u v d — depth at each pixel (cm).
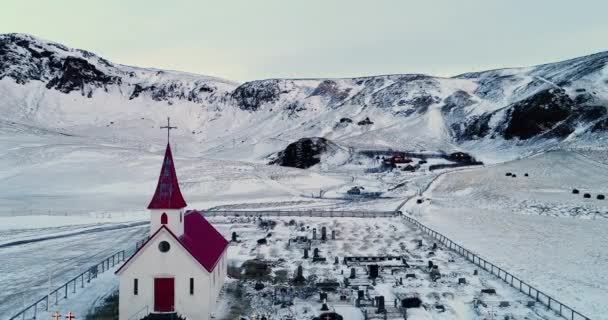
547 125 19138
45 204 8925
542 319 3509
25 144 14850
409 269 4844
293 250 5759
